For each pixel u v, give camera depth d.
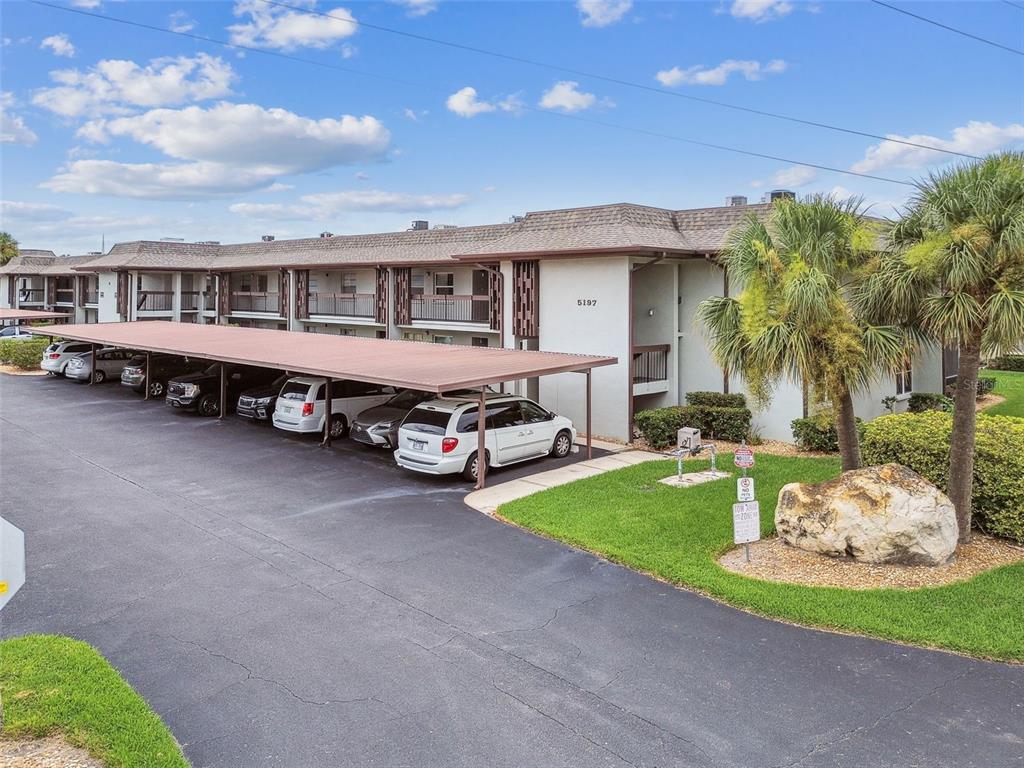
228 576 9.86
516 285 22.08
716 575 9.59
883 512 9.84
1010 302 9.05
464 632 8.12
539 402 21.58
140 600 9.03
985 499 10.93
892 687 6.88
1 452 17.83
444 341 29.67
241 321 41.31
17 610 8.70
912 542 9.76
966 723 6.27
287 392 19.83
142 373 27.52
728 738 6.07
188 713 6.48
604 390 19.94
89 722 6.01
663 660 7.45
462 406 15.48
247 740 6.08
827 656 7.50
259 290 40.53
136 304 41.81
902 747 5.93
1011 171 9.30
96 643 7.86
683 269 20.80
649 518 12.11
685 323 20.84
